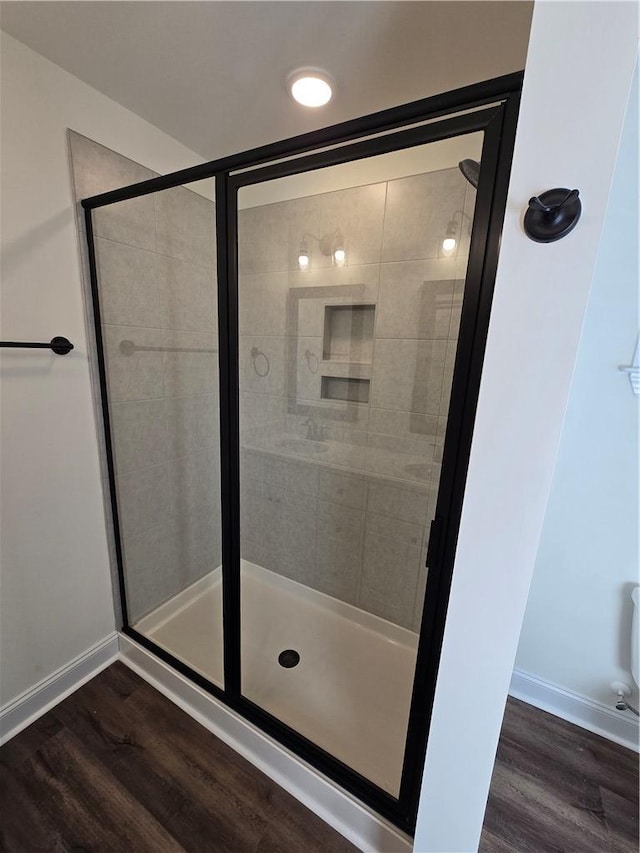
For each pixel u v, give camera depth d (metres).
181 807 1.19
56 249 1.32
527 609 1.51
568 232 0.54
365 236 1.59
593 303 1.22
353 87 1.29
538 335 0.59
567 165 0.53
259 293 1.86
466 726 0.80
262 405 2.02
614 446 1.28
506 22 1.01
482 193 0.72
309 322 1.81
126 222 1.48
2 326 1.21
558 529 1.41
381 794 1.12
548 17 0.51
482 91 0.69
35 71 1.18
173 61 1.19
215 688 1.47
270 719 1.36
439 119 0.76
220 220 1.17
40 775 1.26
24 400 1.30
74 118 1.29
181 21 1.04
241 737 1.36
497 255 0.72
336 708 1.48
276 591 2.14
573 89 0.51
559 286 0.56
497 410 0.64
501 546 0.68
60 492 1.45
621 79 0.48
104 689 1.58
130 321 1.58
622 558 1.33
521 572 0.67
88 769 1.29
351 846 1.11
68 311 1.38
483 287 0.74
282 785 1.26
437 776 0.87
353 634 1.88
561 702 1.51
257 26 1.05
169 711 1.49
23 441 1.31
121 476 1.65
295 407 1.94
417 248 1.50
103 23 1.05
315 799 1.20
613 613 1.38
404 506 1.73
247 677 1.59
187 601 1.99
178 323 1.76
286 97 1.35
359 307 1.69
